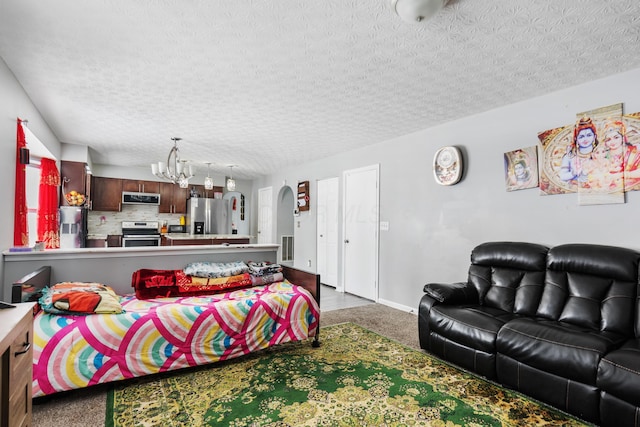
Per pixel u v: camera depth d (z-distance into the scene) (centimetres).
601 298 229
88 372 201
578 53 221
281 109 334
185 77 261
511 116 316
